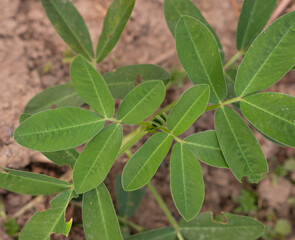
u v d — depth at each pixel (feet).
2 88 1.37
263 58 0.82
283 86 1.55
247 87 0.84
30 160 1.31
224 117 0.85
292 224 1.53
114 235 0.82
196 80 0.84
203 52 0.82
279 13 1.49
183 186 0.82
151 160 0.81
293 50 0.80
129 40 1.52
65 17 1.07
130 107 0.81
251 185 1.54
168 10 1.01
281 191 1.53
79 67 0.76
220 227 1.07
